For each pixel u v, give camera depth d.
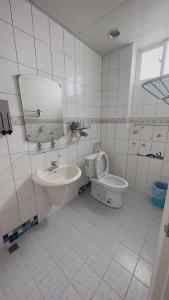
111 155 2.45
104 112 2.35
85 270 1.15
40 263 1.21
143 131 2.12
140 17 1.37
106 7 1.25
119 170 2.42
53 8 1.26
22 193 1.41
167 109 1.87
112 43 1.83
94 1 1.18
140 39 1.74
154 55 1.90
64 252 1.31
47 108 1.49
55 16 1.35
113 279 1.09
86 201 2.09
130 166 2.38
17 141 1.29
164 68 1.85
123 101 2.10
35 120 1.40
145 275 1.11
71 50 1.65
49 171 1.53
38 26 1.28
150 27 1.51
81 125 1.98
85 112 2.05
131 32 1.60
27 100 1.30
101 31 1.59
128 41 1.79
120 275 1.11
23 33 1.18
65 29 1.53
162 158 2.03
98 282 1.07
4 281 1.08
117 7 1.25
